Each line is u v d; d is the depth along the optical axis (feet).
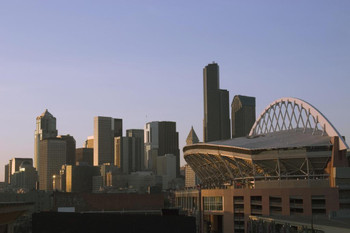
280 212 499.92
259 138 618.85
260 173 564.71
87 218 333.21
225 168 621.72
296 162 536.42
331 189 489.26
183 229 304.71
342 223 344.08
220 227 609.01
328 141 531.09
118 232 320.91
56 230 338.34
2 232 301.02
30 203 329.52
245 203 520.42
